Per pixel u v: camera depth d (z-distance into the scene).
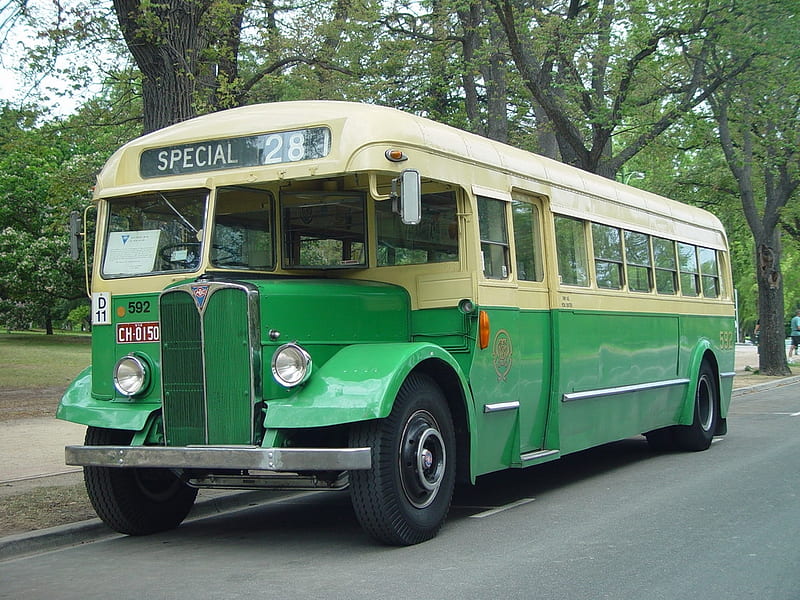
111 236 7.84
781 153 24.28
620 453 12.77
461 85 23.19
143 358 7.35
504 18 17.81
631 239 11.39
